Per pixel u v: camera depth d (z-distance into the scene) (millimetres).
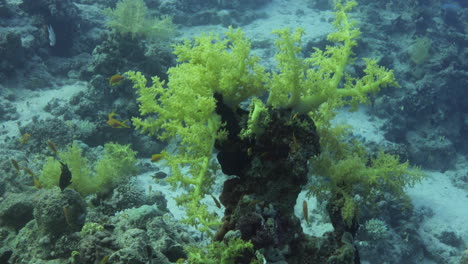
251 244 1118
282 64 1192
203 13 6082
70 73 4395
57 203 1541
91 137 3262
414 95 4875
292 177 1176
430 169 4707
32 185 2275
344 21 1236
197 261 1144
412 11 6176
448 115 4973
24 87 3957
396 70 5148
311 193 1317
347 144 1278
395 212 3508
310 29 6105
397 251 3234
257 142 1178
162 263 1382
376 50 5230
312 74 1186
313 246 1216
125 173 2143
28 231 1656
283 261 1145
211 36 1221
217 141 1185
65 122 3287
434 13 6852
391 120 4758
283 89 1172
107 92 3453
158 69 3557
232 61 1179
